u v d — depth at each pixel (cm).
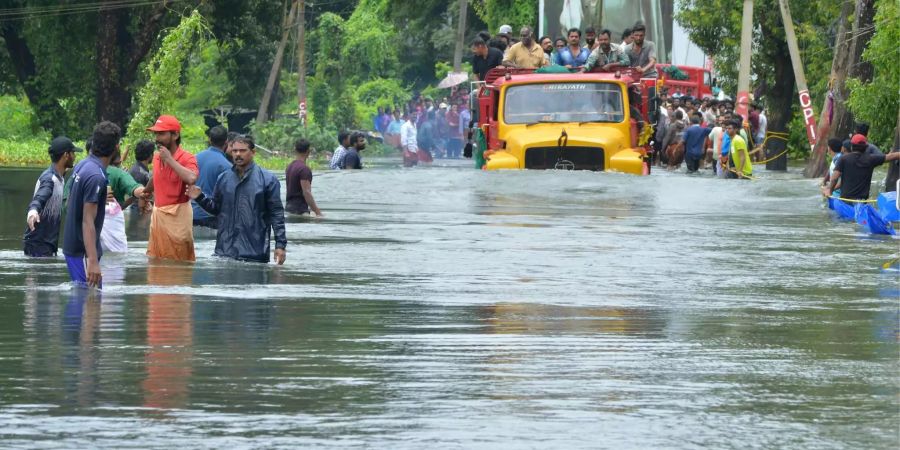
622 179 5775
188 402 1392
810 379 1547
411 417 1330
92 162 2414
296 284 2541
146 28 12156
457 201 5228
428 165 9362
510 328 1955
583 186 5588
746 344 1817
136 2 12094
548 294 2411
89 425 1286
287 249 3303
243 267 2875
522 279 2670
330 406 1379
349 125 14312
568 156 6022
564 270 2856
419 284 2559
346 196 5425
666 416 1342
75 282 2459
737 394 1454
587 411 1362
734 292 2478
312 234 3769
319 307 2186
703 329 1962
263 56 14812
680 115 8381
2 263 2919
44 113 13012
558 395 1442
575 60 6662
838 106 7300
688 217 4584
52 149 3081
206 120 13725
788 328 1984
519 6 15325
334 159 6750
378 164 9738
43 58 12812
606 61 6412
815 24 10206
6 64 14212
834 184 4822
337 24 19212
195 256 3052
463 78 12938
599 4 10950
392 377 1540
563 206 5031
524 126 6128
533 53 6619
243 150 2966
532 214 4644
